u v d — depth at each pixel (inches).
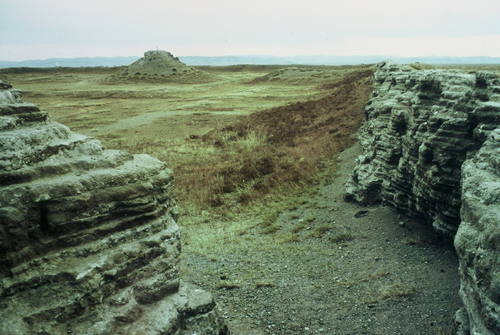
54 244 240.5
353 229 663.1
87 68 5900.6
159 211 294.7
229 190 964.6
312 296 490.0
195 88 3619.6
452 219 492.1
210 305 309.1
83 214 251.3
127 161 300.4
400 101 724.0
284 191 914.7
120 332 249.0
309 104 1857.8
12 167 235.9
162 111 2338.8
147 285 273.0
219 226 773.9
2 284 218.5
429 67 1414.9
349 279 517.0
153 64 4564.5
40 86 3782.0
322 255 596.4
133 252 267.1
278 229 726.5
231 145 1419.8
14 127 258.8
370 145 831.1
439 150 497.7
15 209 226.2
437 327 389.7
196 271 587.2
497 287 248.8
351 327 418.9
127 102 2827.3
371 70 2472.9
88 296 241.4
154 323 263.4
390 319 418.6
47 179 246.8
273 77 3853.3
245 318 456.4
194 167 1173.7
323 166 1032.8
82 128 1908.2
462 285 313.4
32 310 223.5
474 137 446.3
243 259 617.6
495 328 249.6
